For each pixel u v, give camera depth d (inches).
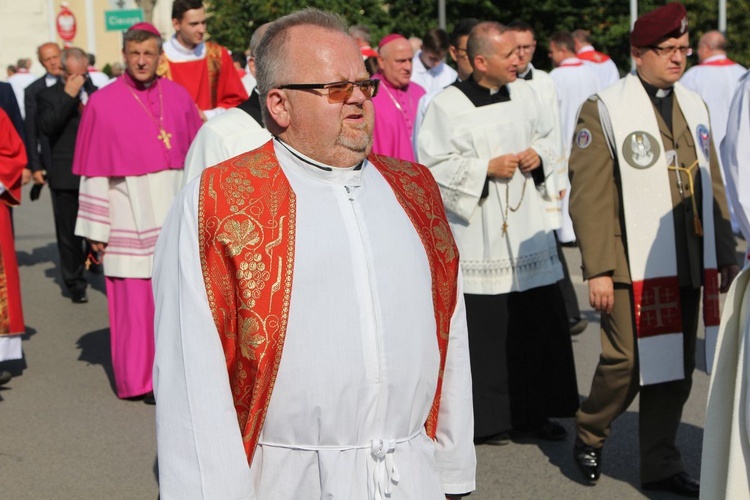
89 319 375.2
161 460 106.5
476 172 230.5
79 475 225.5
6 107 416.5
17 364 315.9
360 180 115.0
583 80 480.1
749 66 871.1
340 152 111.7
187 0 342.3
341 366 108.0
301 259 108.3
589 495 209.0
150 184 277.0
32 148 434.9
